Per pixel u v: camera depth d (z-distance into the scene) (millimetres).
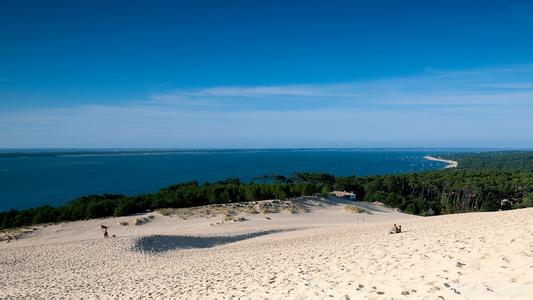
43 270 26594
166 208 62688
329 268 14523
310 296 10391
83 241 37094
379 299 8938
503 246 12359
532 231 13969
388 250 16625
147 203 63625
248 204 64562
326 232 35719
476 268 10281
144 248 33750
